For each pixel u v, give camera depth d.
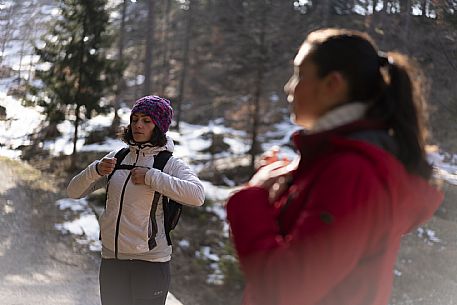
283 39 25.08
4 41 63.19
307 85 1.48
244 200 1.45
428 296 12.45
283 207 1.45
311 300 1.34
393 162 1.36
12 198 15.10
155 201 3.59
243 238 1.41
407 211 1.43
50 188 17.55
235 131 31.38
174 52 40.19
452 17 17.69
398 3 20.72
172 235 14.55
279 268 1.33
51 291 7.55
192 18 36.38
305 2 26.80
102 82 24.33
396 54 1.53
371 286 1.38
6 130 31.77
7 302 6.79
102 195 15.48
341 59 1.43
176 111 35.72
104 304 3.71
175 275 12.32
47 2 65.50
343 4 25.88
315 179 1.40
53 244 10.90
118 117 29.92
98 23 24.30
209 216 16.36
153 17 34.91
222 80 29.88
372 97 1.46
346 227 1.31
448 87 16.47
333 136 1.40
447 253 14.30
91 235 12.05
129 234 3.57
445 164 17.00
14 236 11.18
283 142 26.55
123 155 3.73
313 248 1.31
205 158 26.53
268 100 26.95
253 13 25.59
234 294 11.55
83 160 24.83
